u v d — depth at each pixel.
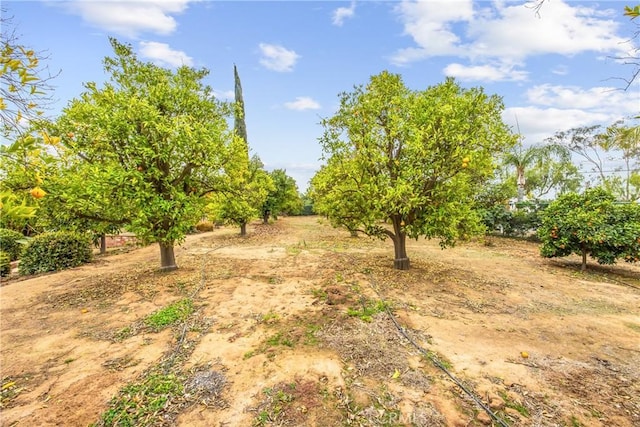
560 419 2.36
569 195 7.82
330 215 7.15
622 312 4.65
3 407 2.48
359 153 6.51
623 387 2.78
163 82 6.79
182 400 2.56
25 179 2.62
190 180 6.80
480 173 7.40
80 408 2.46
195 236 14.72
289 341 3.57
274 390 2.68
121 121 5.50
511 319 4.33
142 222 5.80
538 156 15.34
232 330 3.88
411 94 7.20
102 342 3.62
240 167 7.59
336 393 2.65
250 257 8.93
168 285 5.86
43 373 2.98
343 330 3.87
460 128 5.96
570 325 4.14
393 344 3.52
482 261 8.44
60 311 4.69
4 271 7.59
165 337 3.72
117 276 6.75
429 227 5.91
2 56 1.46
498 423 2.31
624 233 6.70
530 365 3.12
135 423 2.31
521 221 12.54
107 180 5.17
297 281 6.14
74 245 8.14
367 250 10.22
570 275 6.94
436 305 4.81
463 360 3.19
